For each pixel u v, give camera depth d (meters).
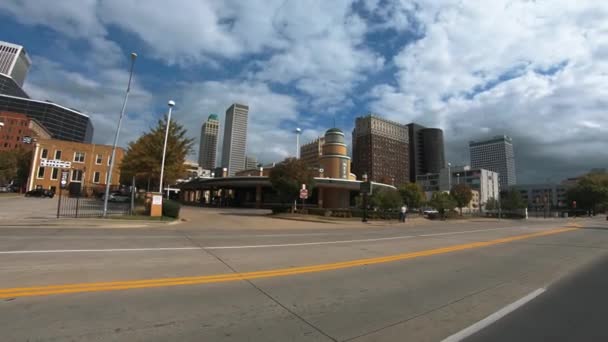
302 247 10.89
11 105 121.69
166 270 6.63
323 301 5.04
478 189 119.00
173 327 3.82
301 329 3.91
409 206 61.88
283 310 4.56
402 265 8.16
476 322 4.36
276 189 34.38
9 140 96.44
